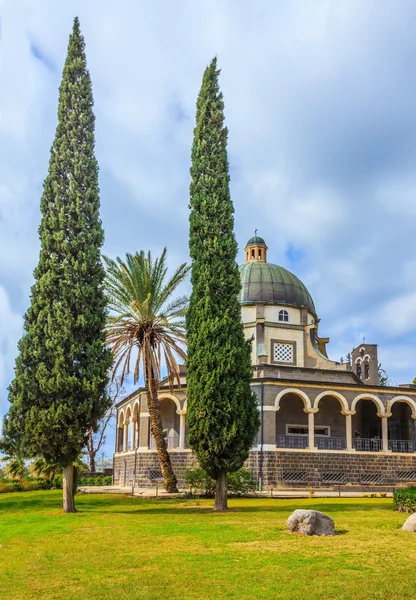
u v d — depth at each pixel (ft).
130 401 151.12
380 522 57.31
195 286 79.82
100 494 107.34
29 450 72.18
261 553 42.24
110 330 110.11
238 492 101.86
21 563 41.42
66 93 83.30
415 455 130.72
